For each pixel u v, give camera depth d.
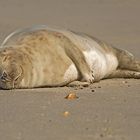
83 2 77.62
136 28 57.94
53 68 30.02
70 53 30.86
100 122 22.11
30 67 29.30
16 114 23.47
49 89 29.38
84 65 30.81
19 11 71.94
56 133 20.59
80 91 28.64
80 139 19.88
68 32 32.38
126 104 25.38
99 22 62.50
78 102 25.70
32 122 22.14
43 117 22.91
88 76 30.66
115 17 65.94
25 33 31.59
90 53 31.89
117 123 21.95
